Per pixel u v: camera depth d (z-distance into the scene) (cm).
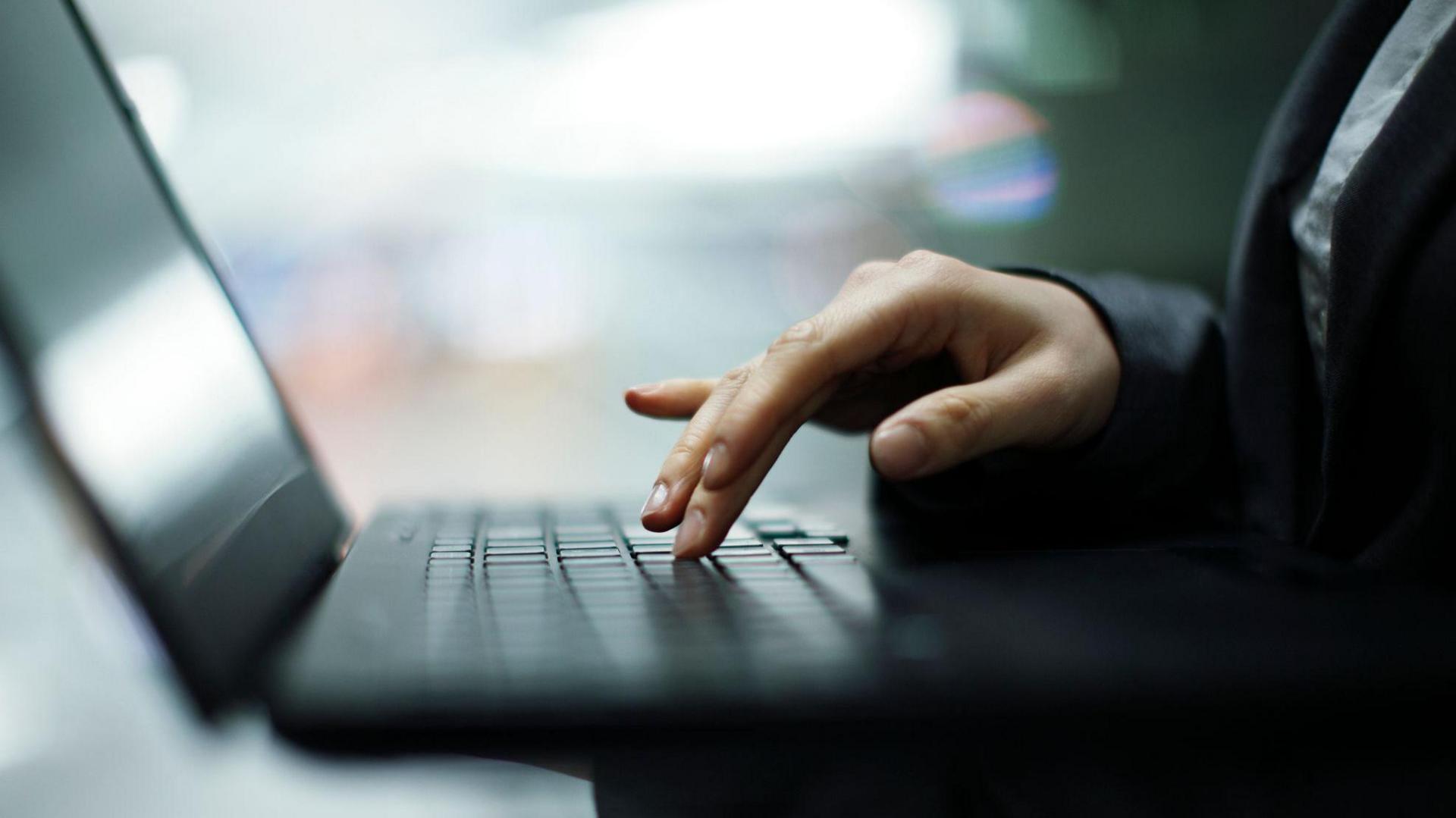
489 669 26
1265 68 292
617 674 25
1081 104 295
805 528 52
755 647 28
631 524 55
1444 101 43
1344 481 46
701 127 307
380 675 25
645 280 280
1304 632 30
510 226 289
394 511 60
